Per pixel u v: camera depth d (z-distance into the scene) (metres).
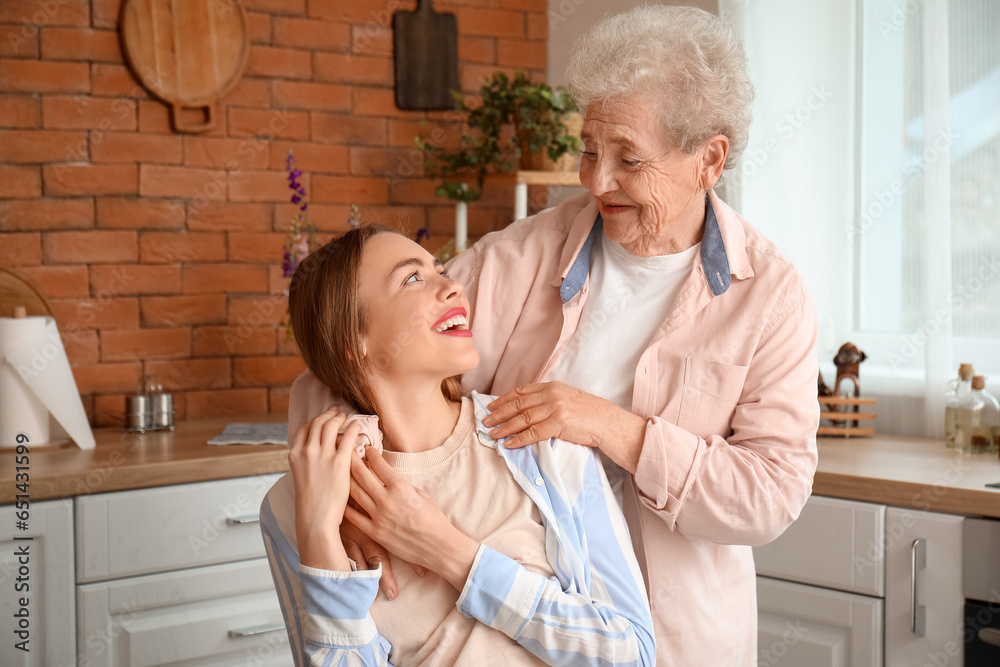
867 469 1.75
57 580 1.77
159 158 2.36
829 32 2.26
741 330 1.21
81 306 2.29
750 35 2.31
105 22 2.29
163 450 1.99
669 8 1.17
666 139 1.11
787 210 2.34
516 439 1.14
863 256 2.27
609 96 1.11
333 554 1.01
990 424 1.92
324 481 1.03
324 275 1.15
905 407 2.20
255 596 1.98
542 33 2.89
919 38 2.14
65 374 1.98
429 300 1.11
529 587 1.02
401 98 2.67
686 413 1.22
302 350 1.19
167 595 1.88
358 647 1.00
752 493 1.13
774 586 1.79
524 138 2.50
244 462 1.95
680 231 1.23
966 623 1.58
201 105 2.38
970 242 2.07
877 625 1.67
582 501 1.12
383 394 1.15
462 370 1.12
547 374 1.29
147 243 2.36
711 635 1.23
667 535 1.21
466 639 1.03
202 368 2.44
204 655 1.92
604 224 1.22
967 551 1.56
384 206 2.68
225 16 2.40
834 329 2.33
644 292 1.26
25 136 2.22
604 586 1.07
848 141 2.26
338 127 2.60
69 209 2.27
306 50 2.54
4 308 2.15
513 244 1.36
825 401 2.17
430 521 1.02
